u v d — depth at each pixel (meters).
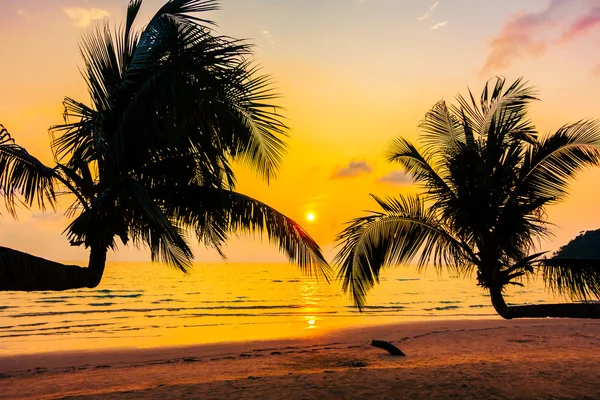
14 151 3.94
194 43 4.11
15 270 2.99
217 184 5.08
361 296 6.24
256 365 11.20
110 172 4.32
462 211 5.72
